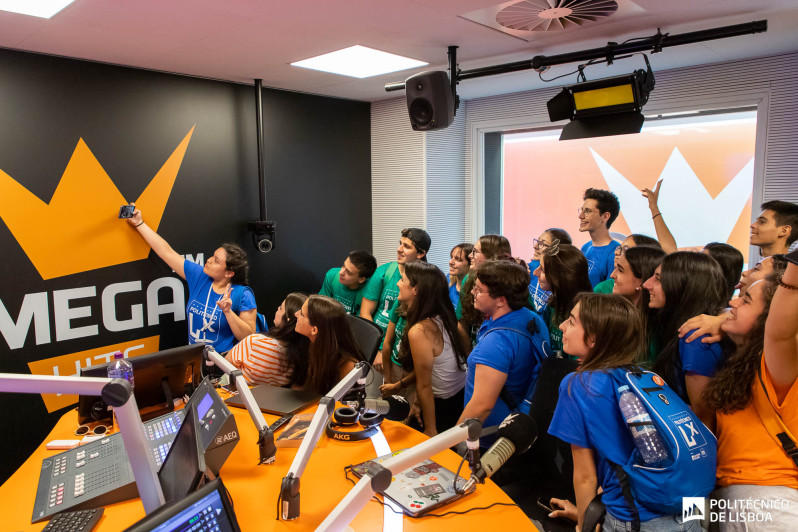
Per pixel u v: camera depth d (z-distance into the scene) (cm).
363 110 504
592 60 334
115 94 352
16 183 315
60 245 333
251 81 409
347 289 425
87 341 349
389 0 238
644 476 149
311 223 474
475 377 219
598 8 255
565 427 166
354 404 234
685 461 145
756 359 161
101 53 321
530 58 348
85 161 341
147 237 364
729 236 410
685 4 250
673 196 434
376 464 121
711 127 409
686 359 184
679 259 199
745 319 166
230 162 416
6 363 317
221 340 354
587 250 372
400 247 383
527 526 156
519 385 224
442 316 265
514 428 158
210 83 399
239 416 235
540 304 333
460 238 517
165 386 232
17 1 234
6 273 314
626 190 456
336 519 113
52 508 162
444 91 323
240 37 291
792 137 341
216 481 120
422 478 181
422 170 474
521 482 213
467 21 270
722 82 364
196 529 111
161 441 201
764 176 355
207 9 246
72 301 341
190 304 362
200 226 403
